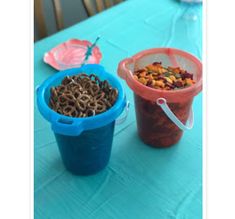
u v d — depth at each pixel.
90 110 0.60
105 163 0.68
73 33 1.09
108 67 0.94
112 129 0.64
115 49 1.02
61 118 0.57
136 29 1.12
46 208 0.61
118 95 0.63
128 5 1.24
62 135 0.60
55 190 0.64
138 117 0.71
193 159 0.71
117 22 1.15
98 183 0.65
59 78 0.68
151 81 0.69
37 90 0.64
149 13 1.20
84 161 0.64
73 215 0.60
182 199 0.63
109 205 0.61
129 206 0.61
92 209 0.61
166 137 0.70
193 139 0.75
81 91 0.64
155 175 0.67
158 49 0.76
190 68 0.75
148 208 0.61
